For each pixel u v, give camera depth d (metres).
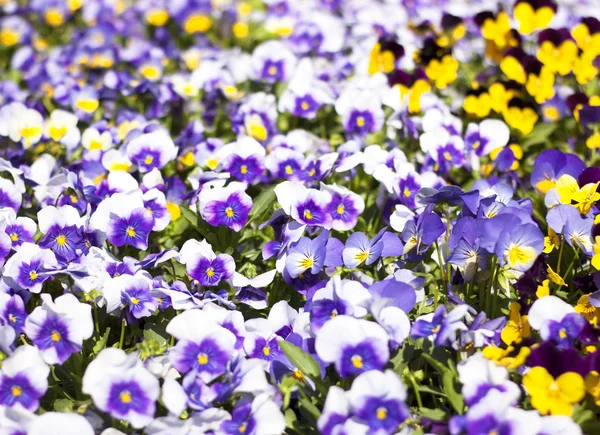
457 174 1.10
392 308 0.82
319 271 0.89
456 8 1.60
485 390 0.79
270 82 1.26
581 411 0.79
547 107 1.19
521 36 1.32
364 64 1.33
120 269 0.90
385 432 0.77
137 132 1.04
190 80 1.26
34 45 1.66
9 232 0.91
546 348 0.80
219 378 0.83
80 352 0.85
